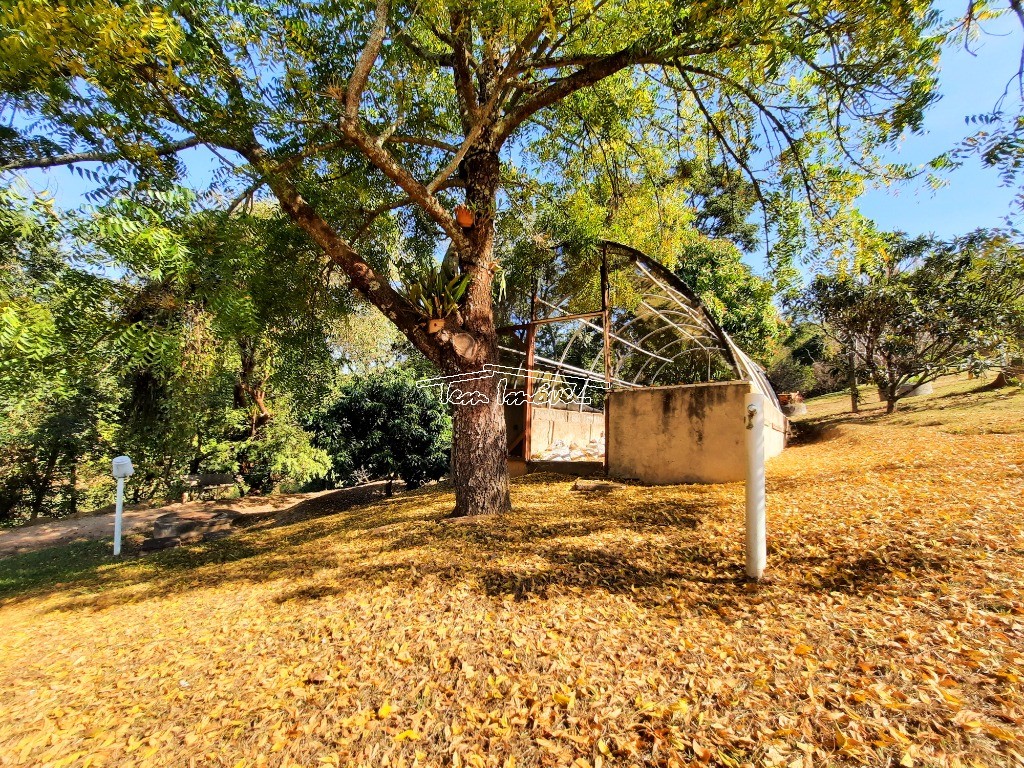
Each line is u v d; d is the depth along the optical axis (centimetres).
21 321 371
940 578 342
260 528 1073
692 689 266
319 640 378
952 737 204
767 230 671
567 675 294
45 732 304
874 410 1705
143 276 505
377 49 484
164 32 389
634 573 434
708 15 469
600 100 796
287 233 674
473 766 234
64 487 1953
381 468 1404
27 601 686
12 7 352
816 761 205
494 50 621
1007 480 545
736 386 786
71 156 468
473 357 655
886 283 1416
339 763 245
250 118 518
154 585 636
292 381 888
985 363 1316
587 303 1160
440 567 487
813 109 591
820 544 439
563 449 1229
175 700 324
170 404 1084
